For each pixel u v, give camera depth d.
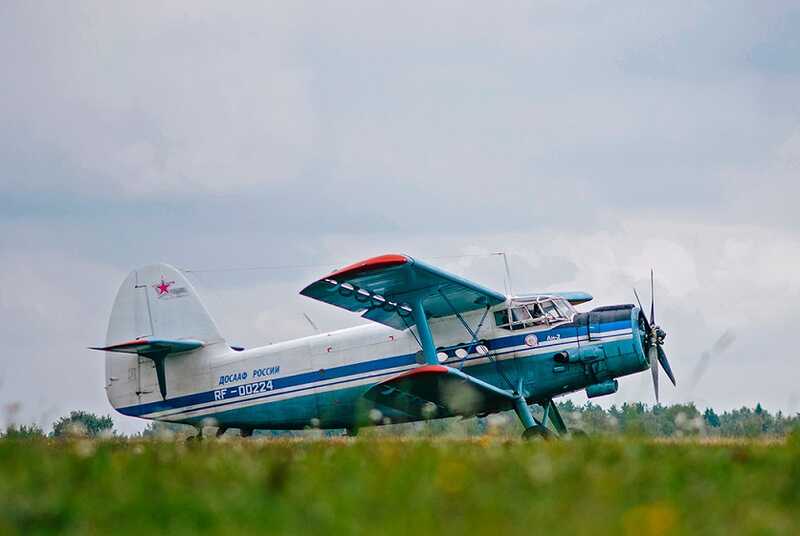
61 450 42.25
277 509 23.75
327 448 43.78
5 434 41.56
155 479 28.23
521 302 92.62
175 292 104.12
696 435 47.72
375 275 86.56
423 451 34.22
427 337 90.94
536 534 20.84
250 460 32.66
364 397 94.25
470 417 94.12
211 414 101.44
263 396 99.56
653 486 27.03
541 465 27.33
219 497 24.98
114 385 104.50
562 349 90.75
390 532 21.12
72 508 23.83
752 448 40.38
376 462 32.22
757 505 24.62
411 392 90.81
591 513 22.38
